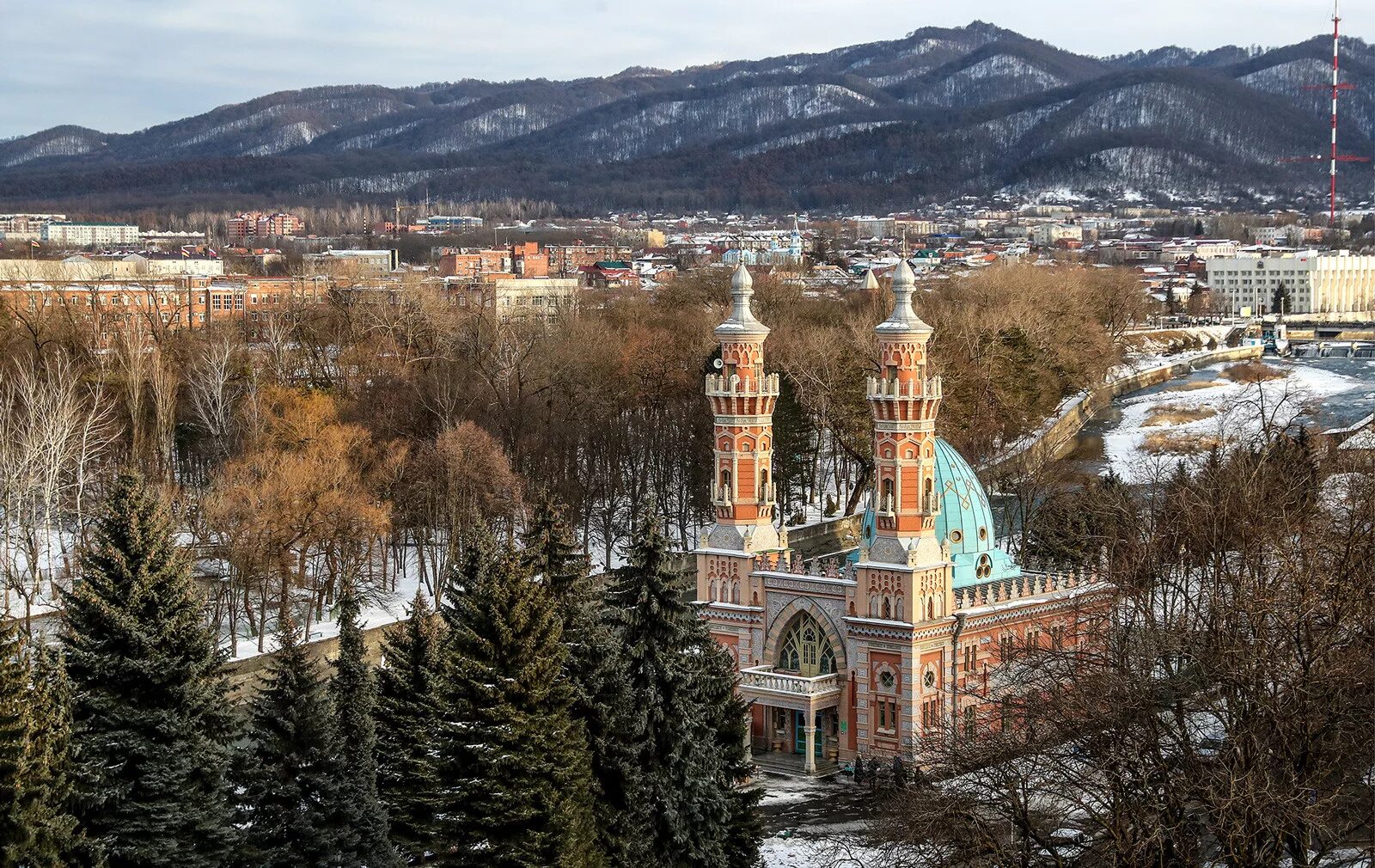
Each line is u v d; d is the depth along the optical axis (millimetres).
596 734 100312
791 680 134625
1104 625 123125
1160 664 102125
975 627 135375
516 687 96062
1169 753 97375
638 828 99750
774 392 142750
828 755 136500
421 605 114375
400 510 198375
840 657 135875
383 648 116250
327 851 96000
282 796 95875
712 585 143000
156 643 90438
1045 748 103250
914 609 131250
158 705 90125
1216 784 84625
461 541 189375
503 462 199625
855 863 107375
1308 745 85312
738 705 111125
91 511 187750
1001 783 92750
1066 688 98938
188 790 89062
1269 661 86688
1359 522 98875
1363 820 89875
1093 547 163750
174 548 95000
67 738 84375
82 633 90250
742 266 142750
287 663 98250
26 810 79688
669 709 102438
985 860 89500
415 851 103438
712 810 102750
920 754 122750
